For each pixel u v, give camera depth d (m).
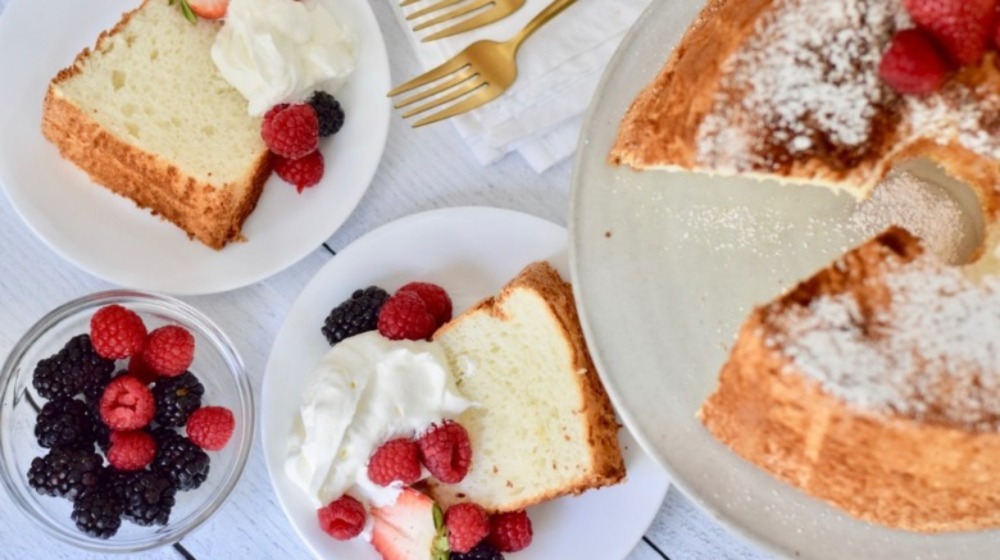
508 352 0.88
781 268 0.82
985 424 0.75
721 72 0.78
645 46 0.83
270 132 0.86
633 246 0.83
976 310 0.75
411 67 0.91
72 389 0.85
